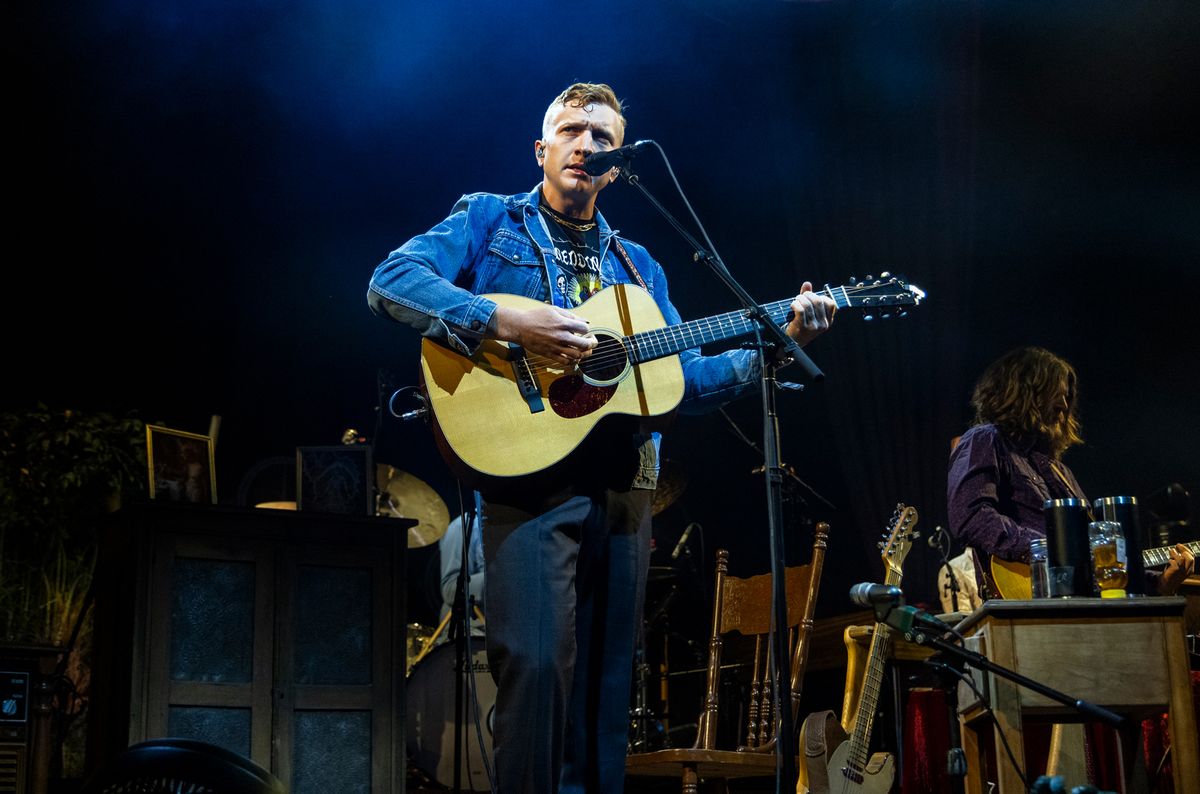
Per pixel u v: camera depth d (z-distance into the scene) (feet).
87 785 5.81
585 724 8.93
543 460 8.67
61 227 21.68
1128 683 8.50
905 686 13.67
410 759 16.67
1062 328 20.20
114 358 22.11
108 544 14.07
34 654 10.66
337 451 14.85
